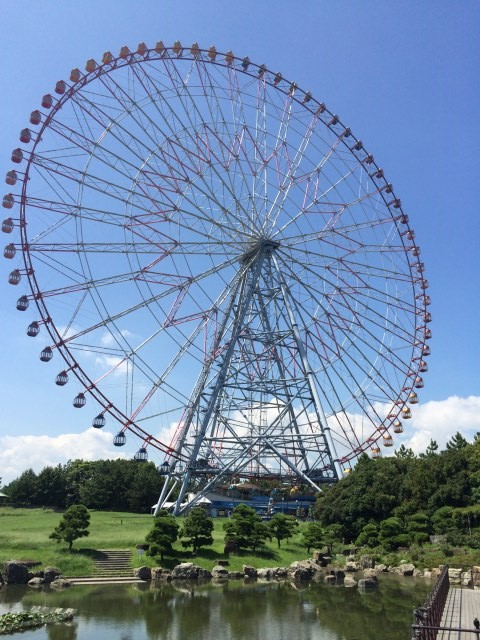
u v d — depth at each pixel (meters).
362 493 80.62
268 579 55.38
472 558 60.84
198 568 53.72
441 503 78.88
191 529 58.47
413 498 80.81
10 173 61.00
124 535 61.28
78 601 41.19
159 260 68.56
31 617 35.16
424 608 23.45
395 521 73.06
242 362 82.88
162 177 64.81
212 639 31.70
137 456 69.94
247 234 78.31
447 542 68.62
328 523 82.44
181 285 70.88
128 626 34.31
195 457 78.12
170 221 67.00
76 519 54.50
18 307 62.47
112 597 43.09
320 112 78.44
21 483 122.12
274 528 68.00
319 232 79.75
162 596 44.03
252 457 81.56
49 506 123.69
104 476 125.38
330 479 84.69
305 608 40.97
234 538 62.66
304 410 83.06
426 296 86.69
